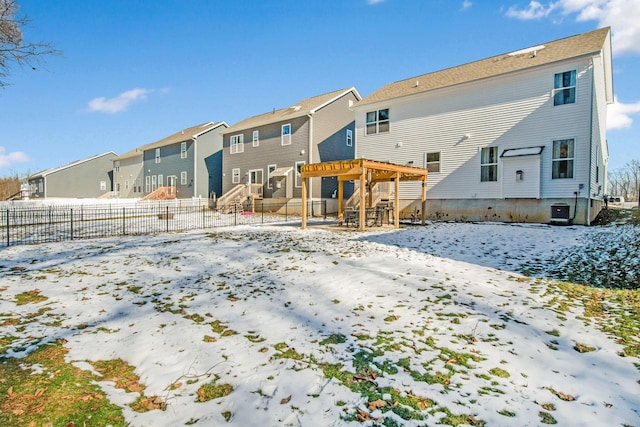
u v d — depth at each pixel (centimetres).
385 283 584
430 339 374
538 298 511
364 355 337
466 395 269
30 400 263
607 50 1441
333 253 837
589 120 1245
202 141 2950
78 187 3862
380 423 234
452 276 631
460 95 1573
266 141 2462
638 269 668
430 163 1667
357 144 1941
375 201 1795
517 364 320
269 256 805
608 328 400
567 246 891
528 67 1356
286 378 295
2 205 2155
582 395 269
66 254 849
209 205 2775
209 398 268
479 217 1517
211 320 435
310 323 422
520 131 1406
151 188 3447
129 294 543
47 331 404
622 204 2692
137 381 296
